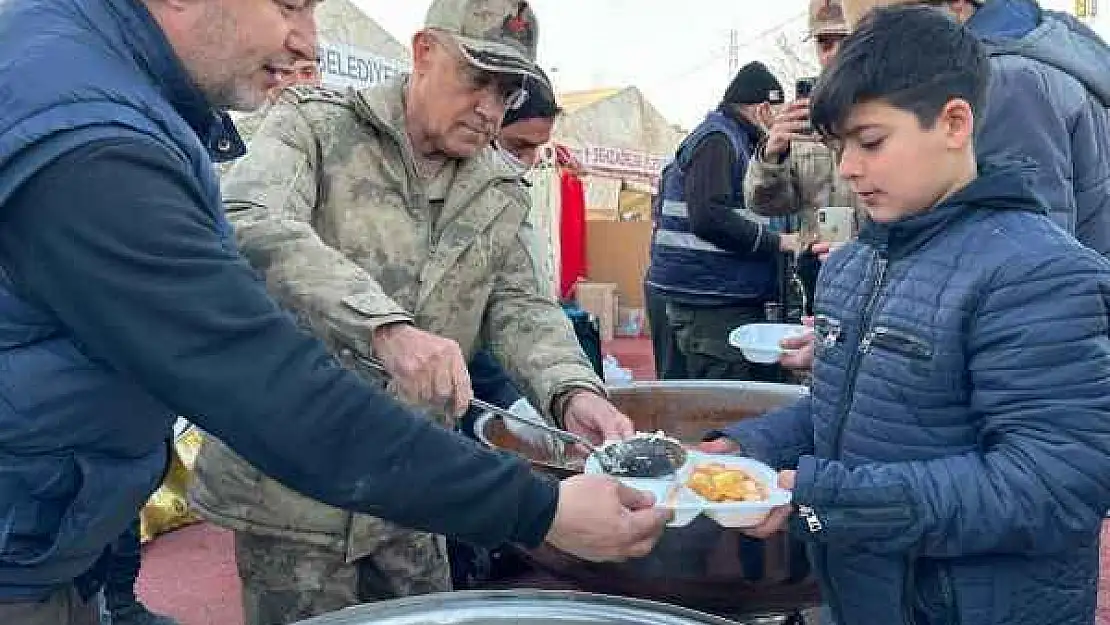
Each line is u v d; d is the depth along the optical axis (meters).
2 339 0.83
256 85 0.95
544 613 0.99
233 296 0.81
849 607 1.25
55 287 0.78
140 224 0.77
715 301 3.42
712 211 3.26
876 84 1.11
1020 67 1.54
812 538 1.21
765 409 2.02
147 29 0.87
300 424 0.82
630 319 8.84
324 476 0.85
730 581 1.34
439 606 0.99
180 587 2.97
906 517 1.06
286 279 1.26
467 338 1.70
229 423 0.81
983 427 1.10
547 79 1.60
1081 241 1.69
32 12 0.84
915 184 1.14
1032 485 1.01
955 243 1.13
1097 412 1.01
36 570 0.89
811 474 1.12
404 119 1.55
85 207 0.76
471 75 1.46
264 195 1.41
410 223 1.58
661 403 2.10
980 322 1.08
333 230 1.54
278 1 0.91
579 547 1.00
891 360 1.17
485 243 1.65
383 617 0.97
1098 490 1.01
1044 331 1.03
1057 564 1.14
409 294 1.58
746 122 3.36
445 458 0.89
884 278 1.22
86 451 0.88
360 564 1.65
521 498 0.92
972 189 1.13
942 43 1.12
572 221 8.43
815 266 3.05
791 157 3.03
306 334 0.87
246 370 0.81
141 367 0.79
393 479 0.86
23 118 0.76
